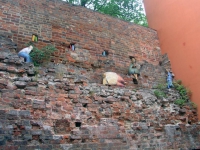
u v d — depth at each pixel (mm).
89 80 8039
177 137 8289
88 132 6441
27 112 5746
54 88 6691
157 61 11289
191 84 9883
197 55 9719
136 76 9602
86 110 6906
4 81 5945
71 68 7977
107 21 10336
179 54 10664
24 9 8164
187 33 10328
